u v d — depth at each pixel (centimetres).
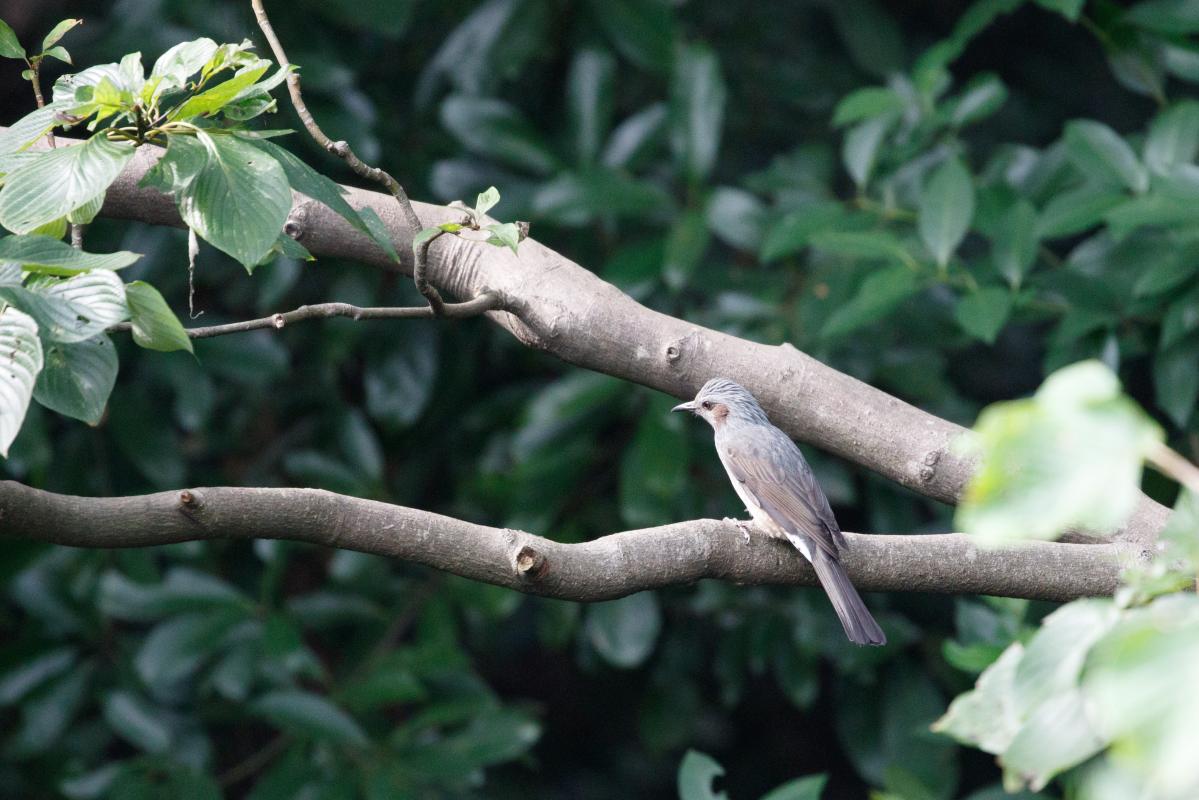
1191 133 981
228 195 474
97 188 465
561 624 1252
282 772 1149
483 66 1232
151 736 1159
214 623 1148
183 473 1209
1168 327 941
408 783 1147
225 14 1167
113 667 1238
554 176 1209
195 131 499
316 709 1116
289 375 1312
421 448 1367
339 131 1176
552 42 1309
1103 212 945
